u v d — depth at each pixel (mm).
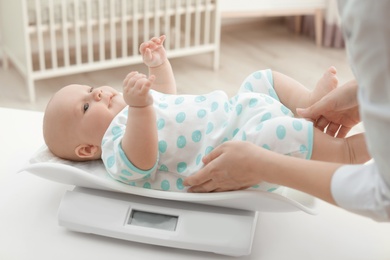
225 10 2980
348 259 979
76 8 2479
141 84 930
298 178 790
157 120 1071
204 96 1114
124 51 2678
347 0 625
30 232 1025
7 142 1286
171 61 3006
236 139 1024
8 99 2549
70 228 1021
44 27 2459
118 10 2609
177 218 996
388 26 591
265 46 3229
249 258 979
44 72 2525
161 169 1051
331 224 1068
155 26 2709
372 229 1056
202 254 986
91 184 1023
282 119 988
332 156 971
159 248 1000
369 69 616
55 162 1095
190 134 1051
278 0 3066
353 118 1045
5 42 2762
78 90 1111
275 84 1186
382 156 645
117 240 1017
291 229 1054
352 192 722
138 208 1013
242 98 1067
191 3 2783
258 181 900
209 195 945
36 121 1375
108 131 1054
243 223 966
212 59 2906
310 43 3283
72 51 3018
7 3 2582
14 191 1133
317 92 1129
